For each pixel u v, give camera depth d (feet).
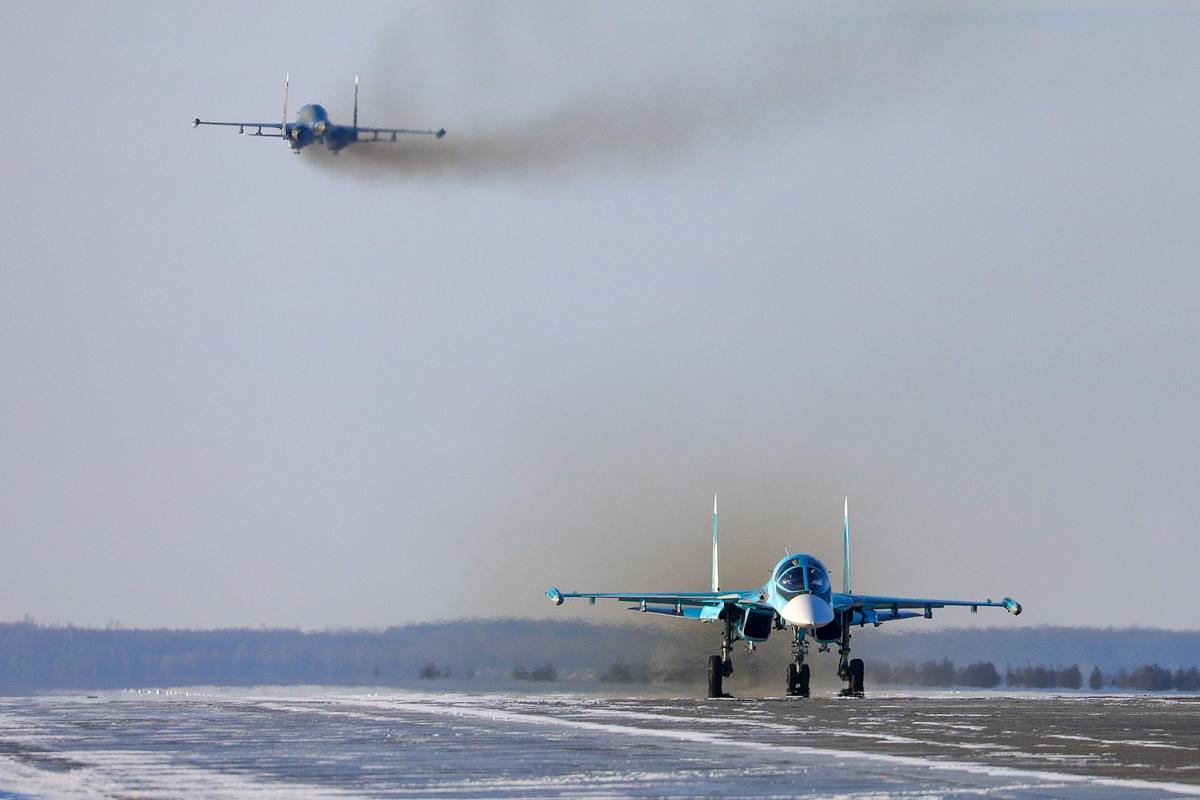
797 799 209.36
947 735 313.32
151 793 213.87
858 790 218.59
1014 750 278.46
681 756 267.39
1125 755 268.62
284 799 208.23
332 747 284.00
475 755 268.41
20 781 227.40
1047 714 388.57
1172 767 248.11
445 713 390.01
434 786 223.10
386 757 264.93
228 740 298.56
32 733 315.17
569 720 362.12
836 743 294.66
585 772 241.55
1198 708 422.00
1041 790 218.18
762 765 252.01
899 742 296.51
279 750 277.03
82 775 235.40
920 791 217.15
